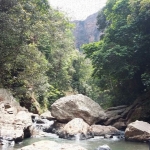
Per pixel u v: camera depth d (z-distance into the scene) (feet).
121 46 52.90
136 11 51.83
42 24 57.06
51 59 105.29
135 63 52.75
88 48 66.13
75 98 44.06
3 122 29.37
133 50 50.49
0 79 53.42
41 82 64.54
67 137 31.42
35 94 77.51
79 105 42.37
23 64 51.52
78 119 34.83
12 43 43.55
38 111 71.46
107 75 64.34
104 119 45.09
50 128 39.14
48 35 78.48
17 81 58.59
